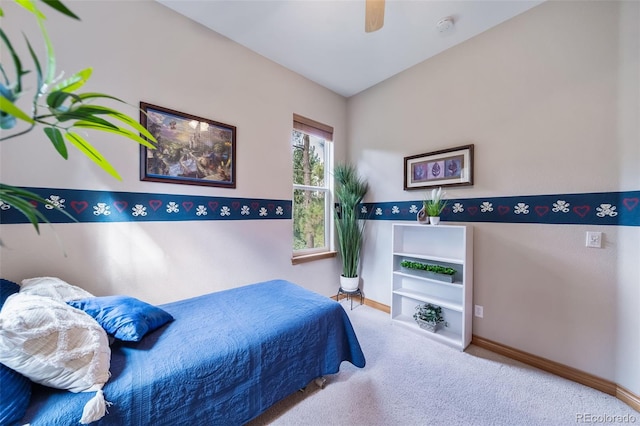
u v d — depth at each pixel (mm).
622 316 1578
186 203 2068
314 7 1925
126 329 1208
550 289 1856
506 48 2039
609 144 1620
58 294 1303
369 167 3143
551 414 1471
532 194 1931
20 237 1485
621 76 1574
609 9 1614
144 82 1857
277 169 2666
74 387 908
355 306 3137
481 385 1710
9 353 817
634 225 1532
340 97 3328
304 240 3066
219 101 2234
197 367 1137
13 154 1463
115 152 1755
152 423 1001
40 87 537
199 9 1960
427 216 2395
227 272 2309
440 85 2455
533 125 1918
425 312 2416
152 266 1917
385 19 2021
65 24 1590
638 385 1502
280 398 1406
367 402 1563
